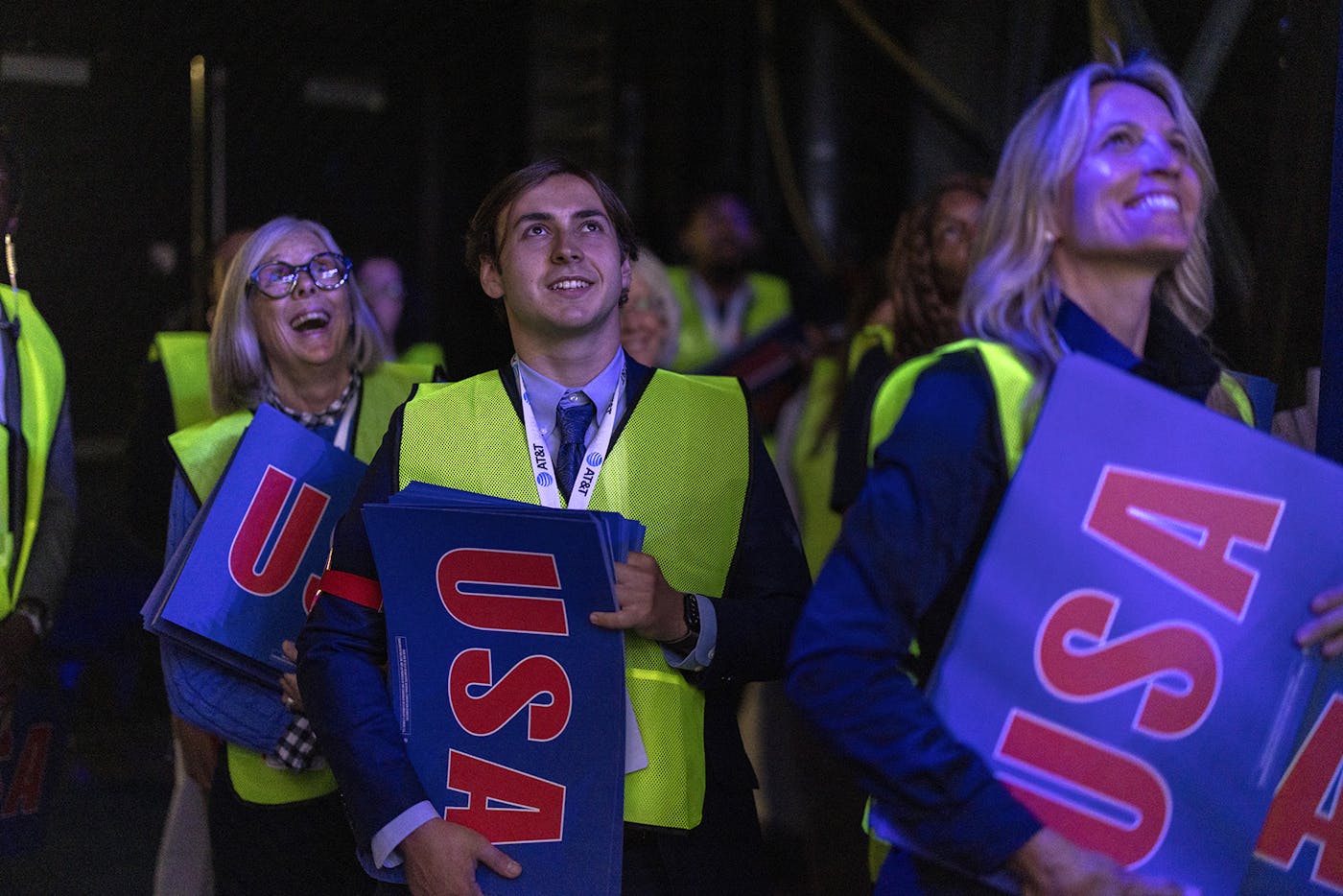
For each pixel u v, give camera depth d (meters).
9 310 2.65
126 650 3.58
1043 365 1.57
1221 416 1.52
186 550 2.37
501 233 2.06
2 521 2.56
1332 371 2.19
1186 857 1.51
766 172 6.75
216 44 5.78
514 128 7.30
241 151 6.26
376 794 1.85
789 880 3.73
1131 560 1.51
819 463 3.86
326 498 2.42
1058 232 1.62
